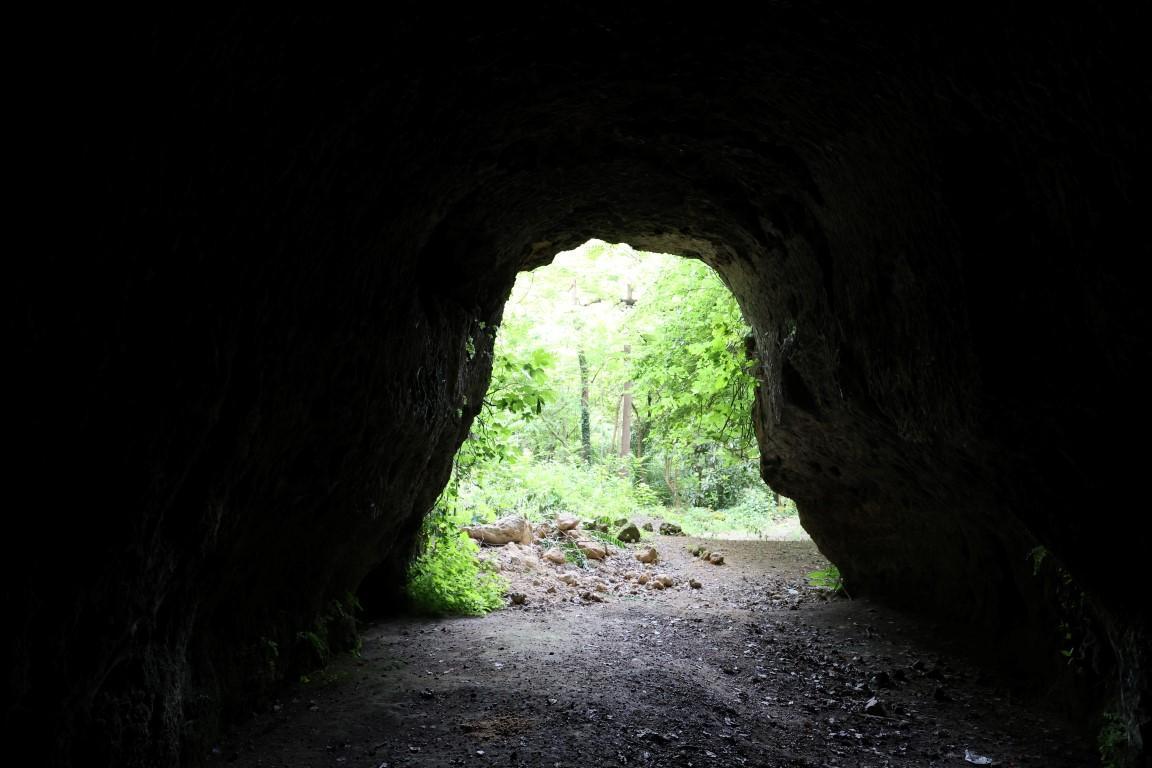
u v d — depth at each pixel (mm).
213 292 3145
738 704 5957
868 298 5621
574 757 4730
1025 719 5699
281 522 5234
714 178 6500
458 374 7770
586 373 26438
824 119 4562
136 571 3109
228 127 2830
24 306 2148
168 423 3000
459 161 5133
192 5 2324
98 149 2256
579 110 5125
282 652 5754
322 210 3879
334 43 3105
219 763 4500
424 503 8891
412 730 5145
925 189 4133
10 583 2373
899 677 6746
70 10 1985
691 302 13406
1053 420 4027
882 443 6988
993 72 3072
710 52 4203
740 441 13883
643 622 8844
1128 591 4211
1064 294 3545
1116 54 2473
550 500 17422
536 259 8938
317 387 4723
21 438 2270
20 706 2570
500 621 8656
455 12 3508
